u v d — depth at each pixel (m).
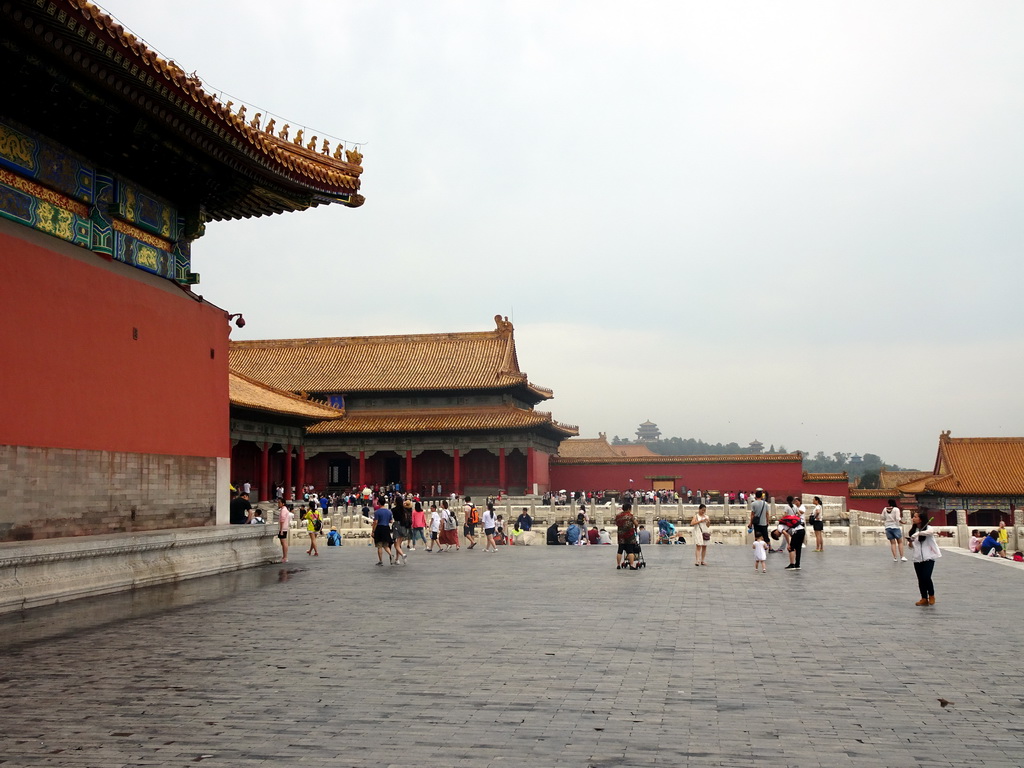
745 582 26.84
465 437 97.62
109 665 13.73
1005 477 84.31
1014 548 46.75
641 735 9.93
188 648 15.20
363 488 89.25
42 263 22.78
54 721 10.52
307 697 11.68
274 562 33.59
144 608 20.19
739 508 65.94
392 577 28.27
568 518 69.31
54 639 16.06
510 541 51.94
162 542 25.75
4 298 21.36
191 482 29.83
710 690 12.09
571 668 13.53
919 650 15.10
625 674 13.11
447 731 10.08
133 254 27.41
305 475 103.12
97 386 24.81
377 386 99.75
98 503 24.62
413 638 16.23
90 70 21.52
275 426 73.62
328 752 9.30
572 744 9.57
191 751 9.34
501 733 10.00
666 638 16.28
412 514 47.25
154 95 22.78
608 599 22.34
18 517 21.48
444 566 33.12
